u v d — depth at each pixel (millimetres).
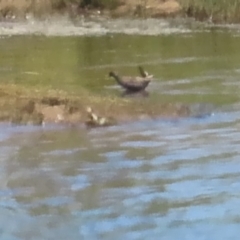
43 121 22484
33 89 25547
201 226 14602
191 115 23469
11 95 23938
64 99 23562
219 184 17016
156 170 18109
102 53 37344
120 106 23531
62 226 14789
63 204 15977
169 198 16188
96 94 25609
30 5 53156
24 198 16344
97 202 16016
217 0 51312
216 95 26375
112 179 17484
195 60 34969
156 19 51906
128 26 48719
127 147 20094
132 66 33281
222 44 40688
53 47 39094
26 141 20781
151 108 23625
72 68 32406
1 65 32719
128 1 54469
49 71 31297
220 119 23109
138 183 17172
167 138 20953
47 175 17891
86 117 22578
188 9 52219
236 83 28750
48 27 47969
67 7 54094
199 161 18781
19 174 17984
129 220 15000
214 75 30672
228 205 15719
